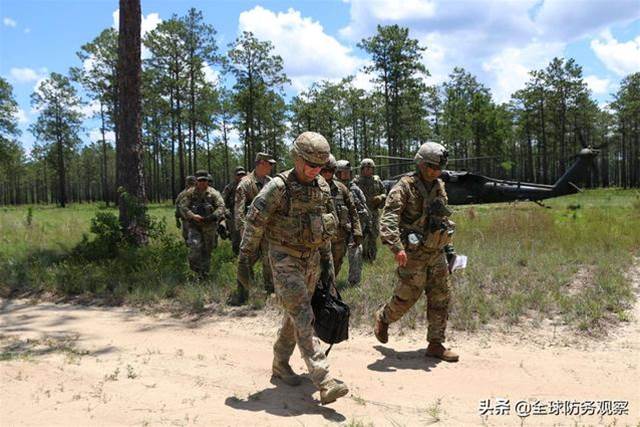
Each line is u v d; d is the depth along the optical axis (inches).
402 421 133.3
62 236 536.1
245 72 1690.5
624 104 2407.7
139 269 333.1
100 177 3786.9
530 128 2345.0
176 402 144.0
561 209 715.4
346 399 147.8
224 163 2669.8
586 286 265.9
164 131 1923.0
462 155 2383.1
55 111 2187.5
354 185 315.9
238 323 238.1
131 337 216.5
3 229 624.4
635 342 196.5
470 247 372.5
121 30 421.7
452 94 2114.9
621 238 393.7
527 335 207.5
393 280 287.0
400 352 192.1
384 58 1669.5
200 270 313.6
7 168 2728.8
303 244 144.4
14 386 154.3
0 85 1918.1
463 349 194.7
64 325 238.5
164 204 1851.6
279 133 1968.5
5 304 286.5
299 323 140.3
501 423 132.7
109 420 131.4
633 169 2792.8
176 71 1728.6
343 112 2158.0
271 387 157.1
